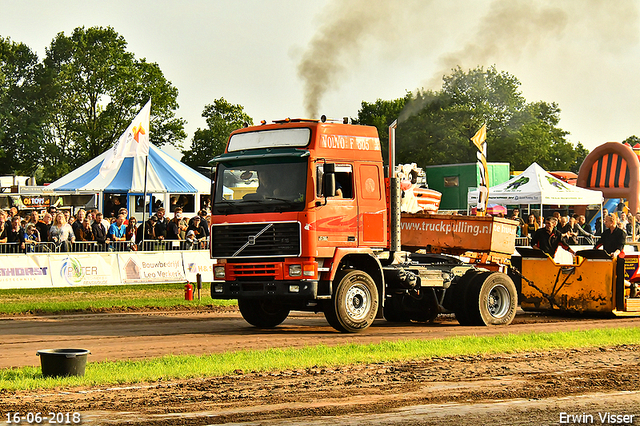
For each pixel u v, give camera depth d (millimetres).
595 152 40188
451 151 71438
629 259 16406
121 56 72062
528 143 75000
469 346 11344
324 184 13125
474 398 7992
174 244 22016
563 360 10352
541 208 31266
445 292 15203
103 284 20453
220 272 13844
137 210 30922
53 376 8883
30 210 31266
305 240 12977
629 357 10648
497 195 32719
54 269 19719
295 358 10172
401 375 9188
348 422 6973
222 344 12023
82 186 29672
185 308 18172
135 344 12039
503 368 9703
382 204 14117
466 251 15789
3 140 70188
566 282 16531
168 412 7340
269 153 13305
